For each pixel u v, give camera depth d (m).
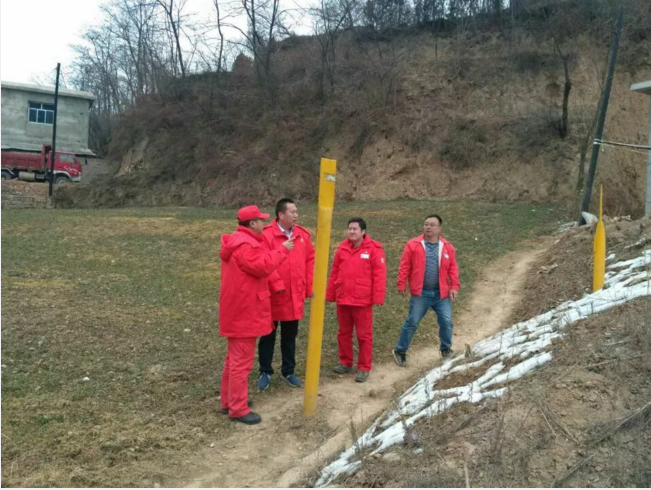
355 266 6.29
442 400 4.46
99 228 18.34
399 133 27.95
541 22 29.14
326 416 5.41
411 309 6.86
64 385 5.94
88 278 11.61
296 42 38.12
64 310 8.85
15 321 8.05
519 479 3.30
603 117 14.91
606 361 4.30
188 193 32.03
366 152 28.52
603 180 23.33
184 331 8.12
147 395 5.81
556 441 3.56
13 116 39.25
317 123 30.56
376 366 6.96
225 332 5.16
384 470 3.64
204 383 6.21
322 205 5.15
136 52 47.53
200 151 33.59
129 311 9.11
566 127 24.66
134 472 4.28
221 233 17.53
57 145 40.47
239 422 5.25
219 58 37.81
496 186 25.06
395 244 15.20
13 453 4.41
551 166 24.23
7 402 5.37
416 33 33.72
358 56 32.75
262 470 4.46
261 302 5.17
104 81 51.97
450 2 33.47
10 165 34.84
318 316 5.31
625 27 22.17
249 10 35.84
